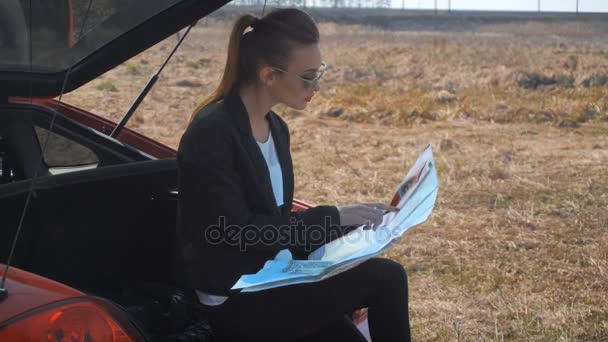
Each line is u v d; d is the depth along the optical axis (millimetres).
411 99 20469
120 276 3939
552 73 25281
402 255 7496
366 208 3018
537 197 9781
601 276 6801
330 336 3289
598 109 17750
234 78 3012
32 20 3500
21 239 3430
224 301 2994
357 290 3016
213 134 2871
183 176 2932
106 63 3842
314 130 15336
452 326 5754
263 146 3117
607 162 11984
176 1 3434
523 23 90625
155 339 3289
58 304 2471
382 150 13195
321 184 10711
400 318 3053
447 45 45188
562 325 5750
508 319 5906
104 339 2520
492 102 19391
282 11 2963
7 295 2479
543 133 15266
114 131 4770
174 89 21609
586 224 8523
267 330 3023
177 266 3895
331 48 43750
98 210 3684
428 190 3039
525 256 7469
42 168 4609
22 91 4012
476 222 8703
